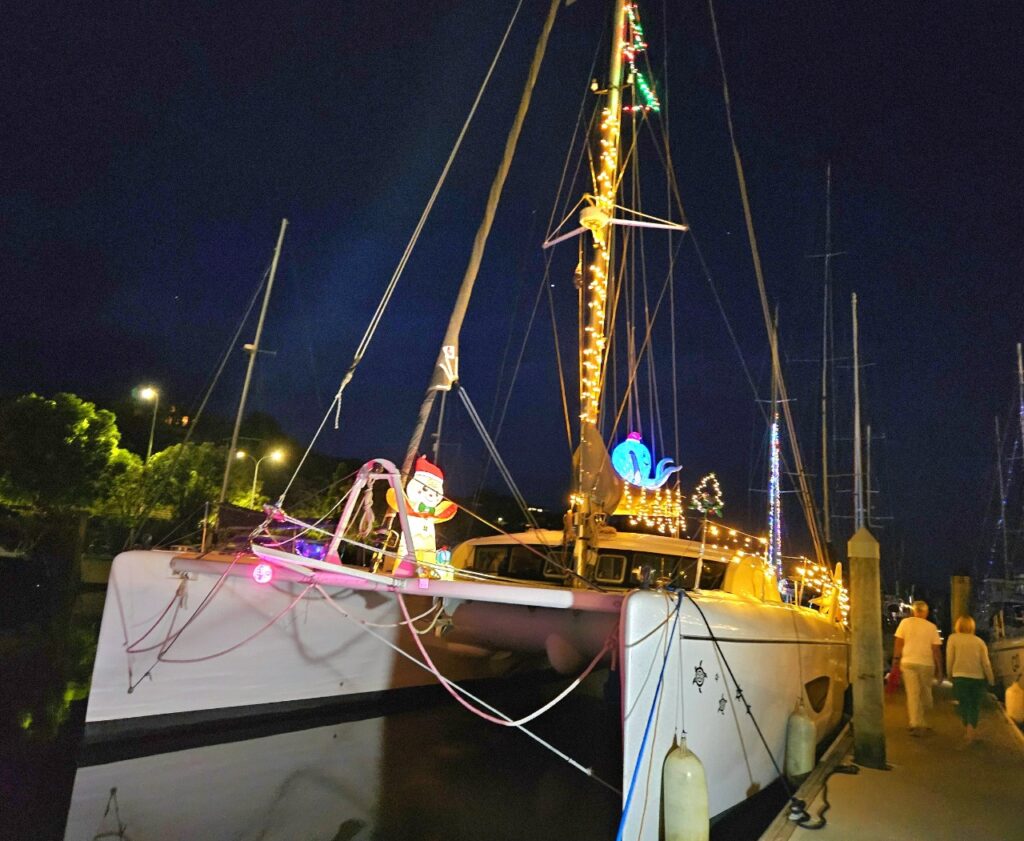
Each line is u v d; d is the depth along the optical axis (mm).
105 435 26734
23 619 14805
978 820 5363
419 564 5449
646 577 4730
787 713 6570
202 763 6410
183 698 7000
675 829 4180
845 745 7777
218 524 6621
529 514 6008
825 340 19125
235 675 7355
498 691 10562
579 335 6645
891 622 29172
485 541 8344
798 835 4992
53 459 25125
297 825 5250
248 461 32438
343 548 6641
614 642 4664
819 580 8953
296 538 5883
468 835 5250
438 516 6055
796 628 6949
